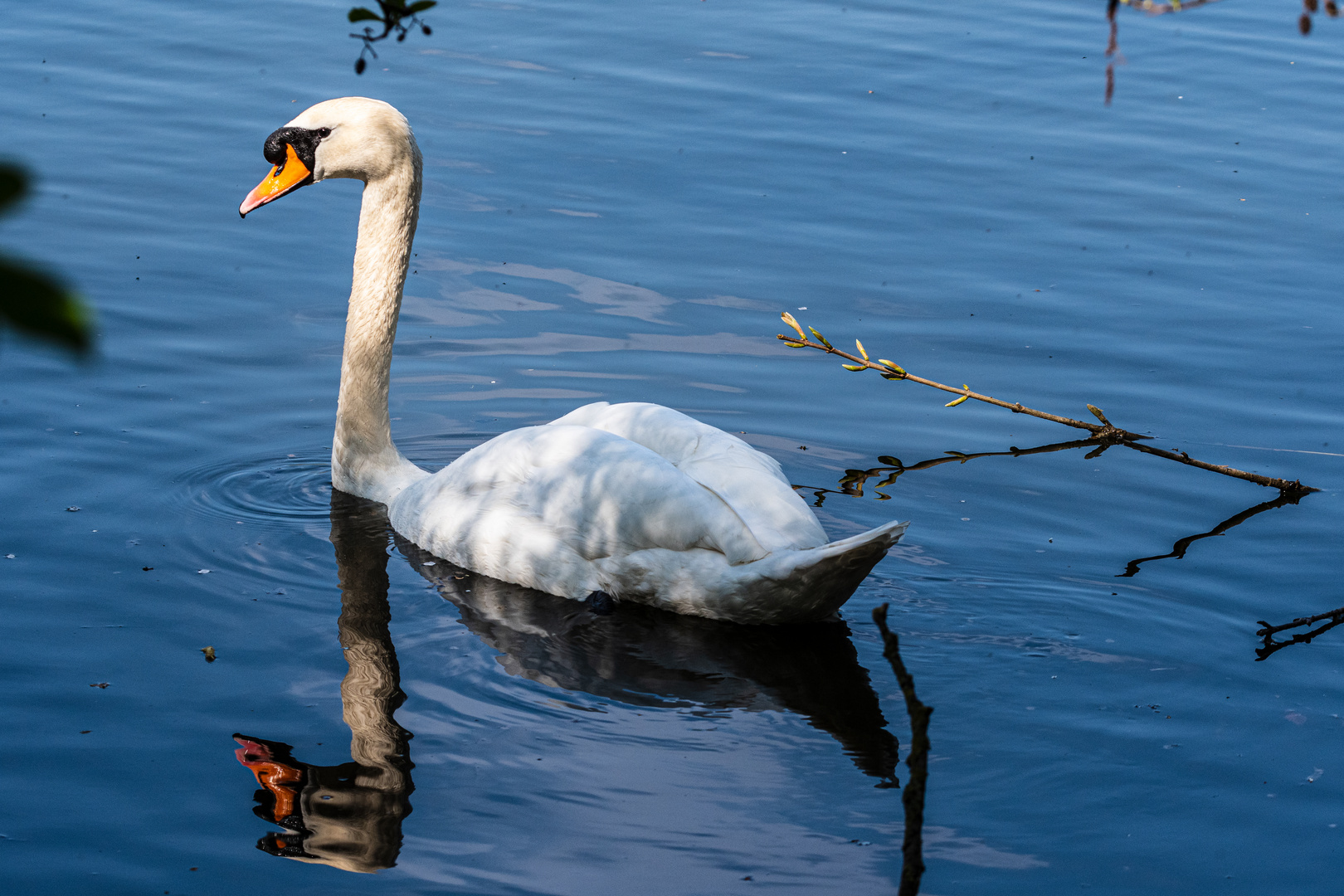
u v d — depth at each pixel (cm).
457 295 1106
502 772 557
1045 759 575
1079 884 498
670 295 1116
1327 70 1694
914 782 401
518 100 1479
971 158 1401
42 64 1510
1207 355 1052
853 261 1184
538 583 722
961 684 632
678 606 692
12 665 624
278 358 990
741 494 686
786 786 552
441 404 953
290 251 1155
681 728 594
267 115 1401
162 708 597
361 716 596
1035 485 862
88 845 507
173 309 1044
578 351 1027
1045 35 1769
